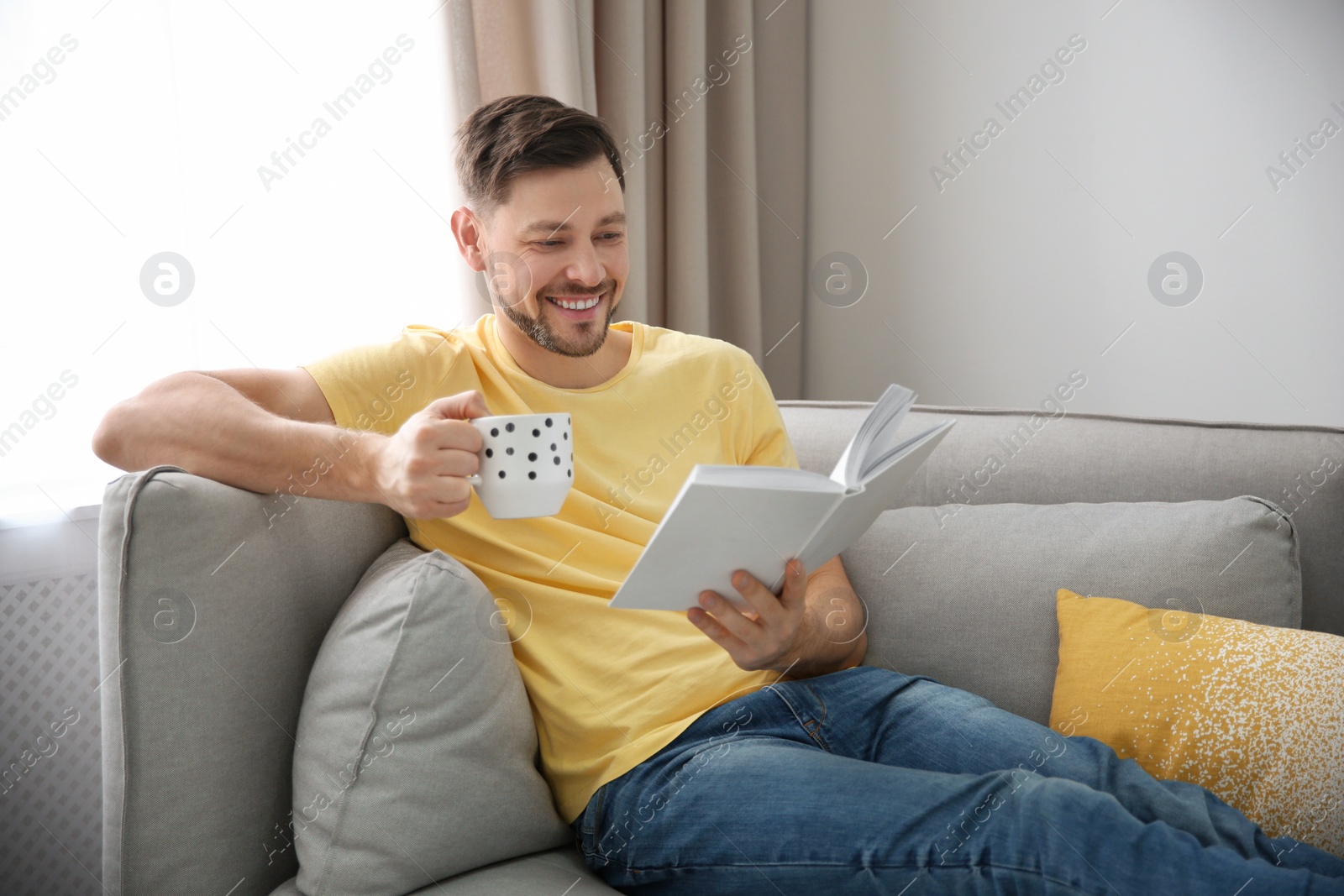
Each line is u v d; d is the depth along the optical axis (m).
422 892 0.82
